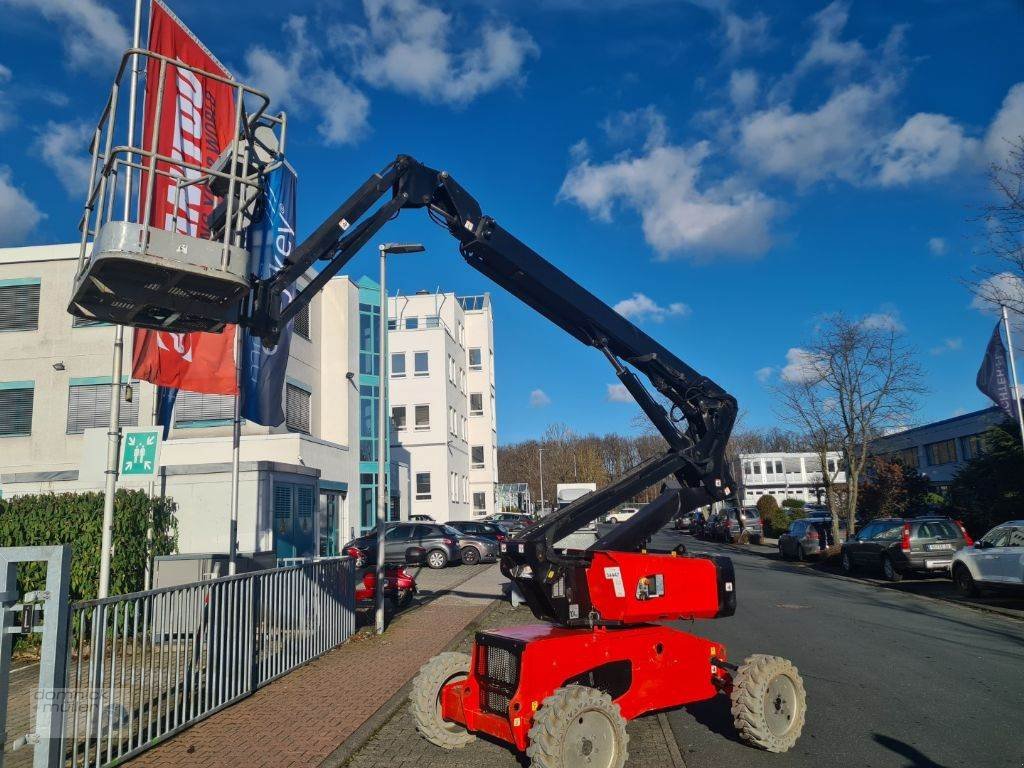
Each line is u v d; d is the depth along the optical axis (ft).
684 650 19.72
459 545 79.05
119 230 13.47
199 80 27.68
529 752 15.52
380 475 37.99
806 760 18.11
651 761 18.40
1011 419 69.36
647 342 23.73
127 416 72.54
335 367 87.81
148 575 34.32
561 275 22.20
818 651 31.22
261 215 17.99
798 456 212.23
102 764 17.29
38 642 30.63
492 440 174.60
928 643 32.91
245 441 68.59
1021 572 42.14
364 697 24.12
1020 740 19.22
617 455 270.87
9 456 72.84
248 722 21.40
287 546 54.34
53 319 74.84
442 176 20.72
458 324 157.99
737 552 99.25
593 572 19.11
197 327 16.98
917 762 17.76
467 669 20.08
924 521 57.11
